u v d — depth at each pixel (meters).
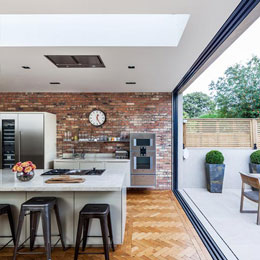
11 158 4.48
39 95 5.14
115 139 4.93
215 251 2.36
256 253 2.37
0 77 3.81
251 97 8.16
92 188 2.11
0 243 2.43
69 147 5.11
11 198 2.42
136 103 5.13
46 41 2.43
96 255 2.30
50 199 2.22
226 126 5.35
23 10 1.79
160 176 5.08
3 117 4.43
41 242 2.43
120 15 2.41
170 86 4.53
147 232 2.85
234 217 3.43
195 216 3.40
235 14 1.76
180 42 2.33
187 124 5.48
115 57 2.79
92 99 5.14
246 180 3.48
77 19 2.41
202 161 5.33
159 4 1.69
